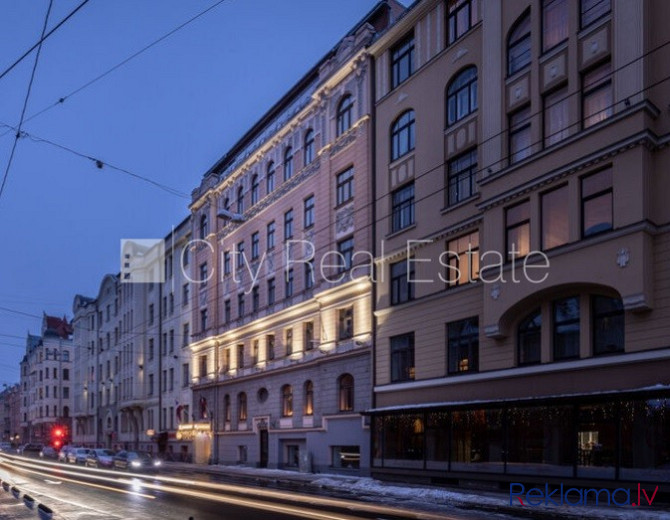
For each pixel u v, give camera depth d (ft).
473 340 74.49
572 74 63.36
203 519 46.55
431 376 79.56
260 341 124.26
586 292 61.26
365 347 91.76
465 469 69.46
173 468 124.67
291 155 120.06
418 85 87.20
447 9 84.07
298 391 109.19
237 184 140.46
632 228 55.83
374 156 95.14
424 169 84.53
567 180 62.44
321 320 103.50
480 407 67.51
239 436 128.36
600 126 59.16
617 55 59.21
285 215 120.26
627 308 55.77
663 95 56.85
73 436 265.34
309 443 102.99
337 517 46.34
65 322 340.18
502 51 72.23
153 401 177.37
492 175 70.44
